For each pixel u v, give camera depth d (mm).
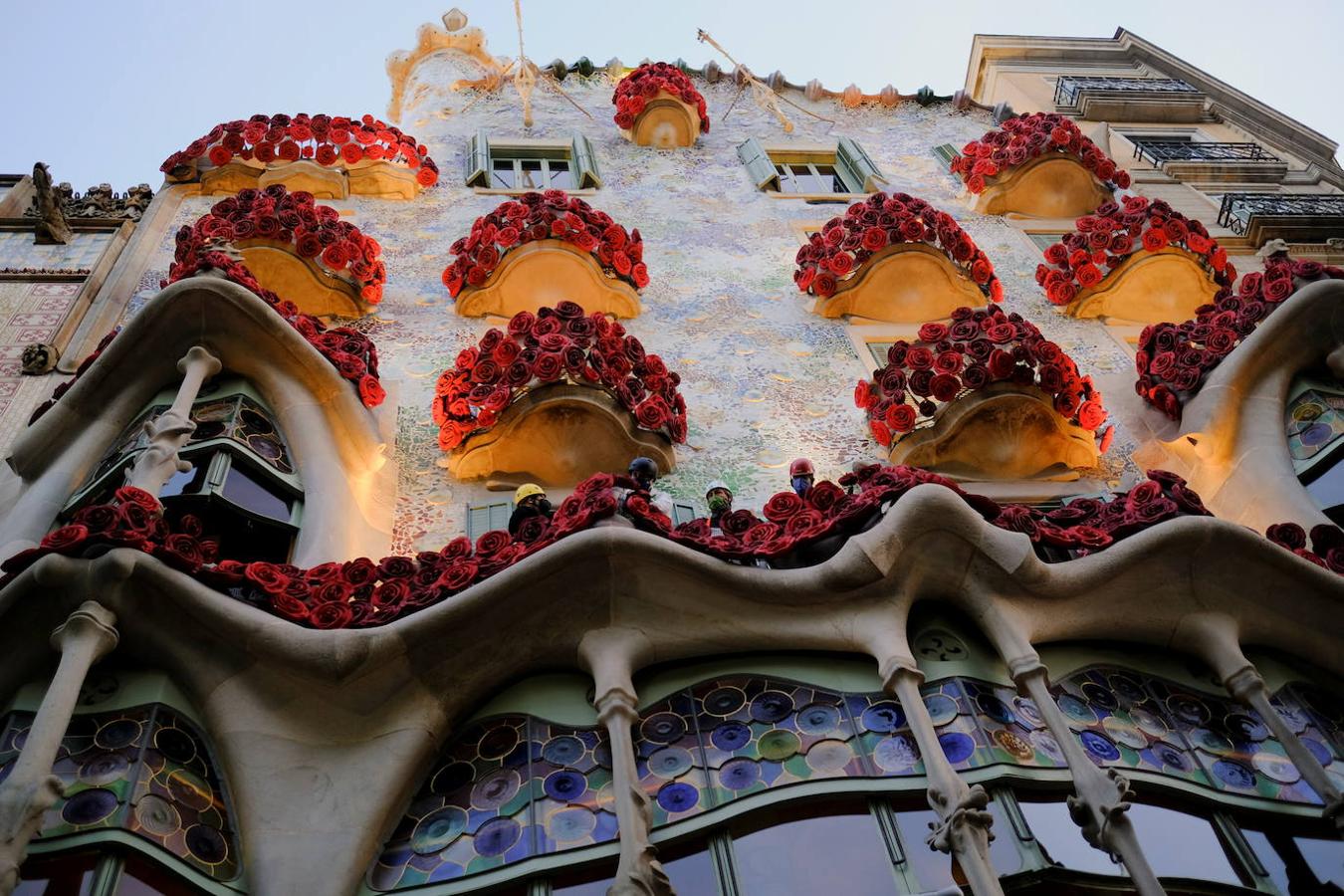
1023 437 12516
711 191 18188
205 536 10117
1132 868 7215
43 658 7918
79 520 8156
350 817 7723
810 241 15844
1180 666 8992
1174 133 23078
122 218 15906
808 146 19875
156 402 11234
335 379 11781
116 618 7977
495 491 11898
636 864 7070
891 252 15227
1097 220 15883
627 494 9055
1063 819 7711
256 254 13891
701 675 8484
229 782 7863
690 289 15656
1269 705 8570
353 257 14312
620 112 19375
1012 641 8438
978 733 8047
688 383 13734
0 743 7543
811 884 7348
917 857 7445
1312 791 8203
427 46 20891
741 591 8562
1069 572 8828
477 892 7445
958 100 21562
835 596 8617
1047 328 15398
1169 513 9273
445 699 8367
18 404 12320
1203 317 13305
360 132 17062
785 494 9258
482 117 19547
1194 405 12531
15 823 6703
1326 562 9430
